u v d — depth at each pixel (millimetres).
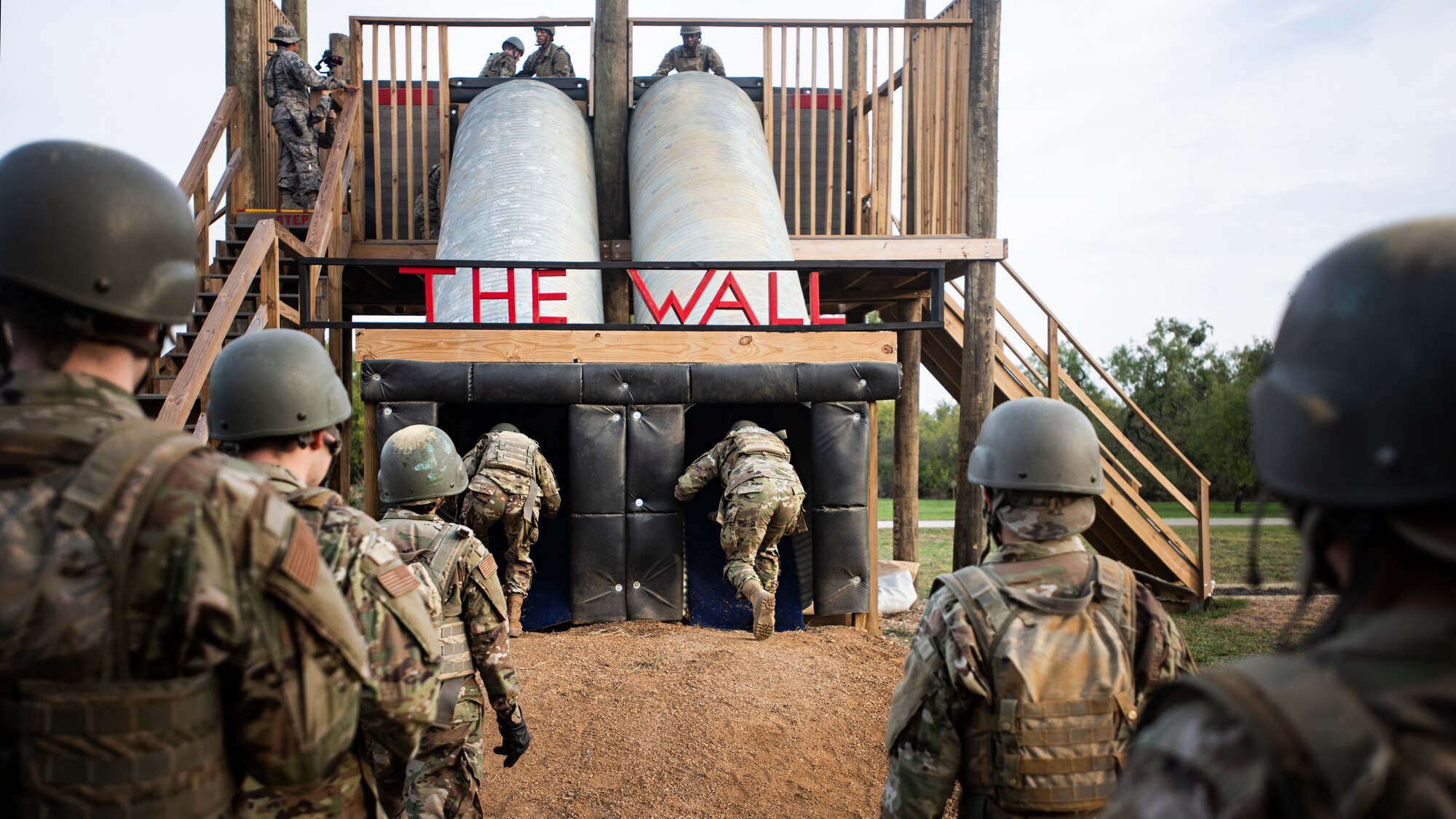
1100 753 2162
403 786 3176
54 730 1333
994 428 2426
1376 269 994
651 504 7012
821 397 7133
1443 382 913
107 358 1524
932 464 37094
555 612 7223
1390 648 946
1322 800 868
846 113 10266
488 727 4836
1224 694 974
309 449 2496
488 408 8039
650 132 9766
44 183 1470
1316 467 1007
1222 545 16406
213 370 2455
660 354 7051
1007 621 2201
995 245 9898
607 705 5062
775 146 11531
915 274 10695
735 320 7543
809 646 6133
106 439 1421
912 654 2299
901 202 10227
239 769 1579
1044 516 2324
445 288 8023
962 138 10195
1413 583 971
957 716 2252
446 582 3291
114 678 1354
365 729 2332
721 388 7027
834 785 4340
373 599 2277
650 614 6980
